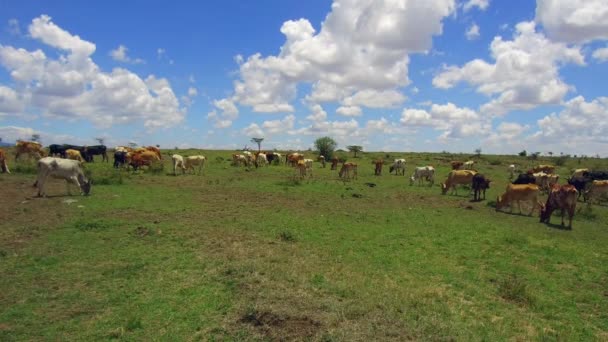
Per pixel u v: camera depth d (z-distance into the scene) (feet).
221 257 35.04
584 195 85.51
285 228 46.93
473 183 77.77
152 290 28.09
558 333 23.71
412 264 35.55
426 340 21.56
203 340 21.74
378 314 24.43
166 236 41.70
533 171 117.60
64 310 25.16
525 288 29.94
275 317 23.35
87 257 34.86
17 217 48.16
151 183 82.43
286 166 138.51
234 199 66.95
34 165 94.84
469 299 28.40
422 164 161.07
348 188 84.58
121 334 22.20
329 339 21.13
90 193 65.98
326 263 34.65
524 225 55.26
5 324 23.34
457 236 45.93
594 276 34.19
